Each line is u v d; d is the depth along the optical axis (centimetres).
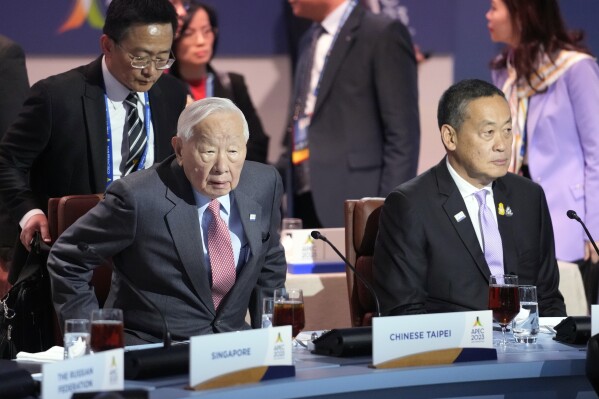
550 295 920
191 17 1381
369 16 1341
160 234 785
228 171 764
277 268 854
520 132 1202
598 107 1167
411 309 859
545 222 928
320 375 643
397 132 1312
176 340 788
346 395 650
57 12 1458
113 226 781
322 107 1338
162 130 988
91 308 789
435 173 900
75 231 792
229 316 801
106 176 964
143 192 783
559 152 1180
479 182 891
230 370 616
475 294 871
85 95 960
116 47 932
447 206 883
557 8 1194
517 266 895
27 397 593
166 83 1005
